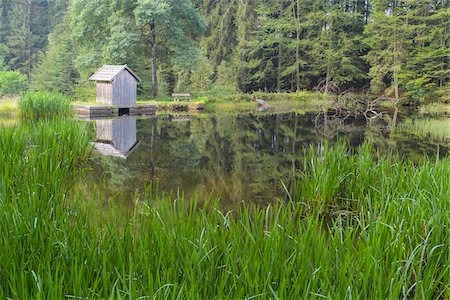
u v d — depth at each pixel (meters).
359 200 4.13
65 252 2.22
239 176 6.26
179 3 24.97
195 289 1.91
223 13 30.91
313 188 4.44
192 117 16.72
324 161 4.68
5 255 2.12
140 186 5.49
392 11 24.94
